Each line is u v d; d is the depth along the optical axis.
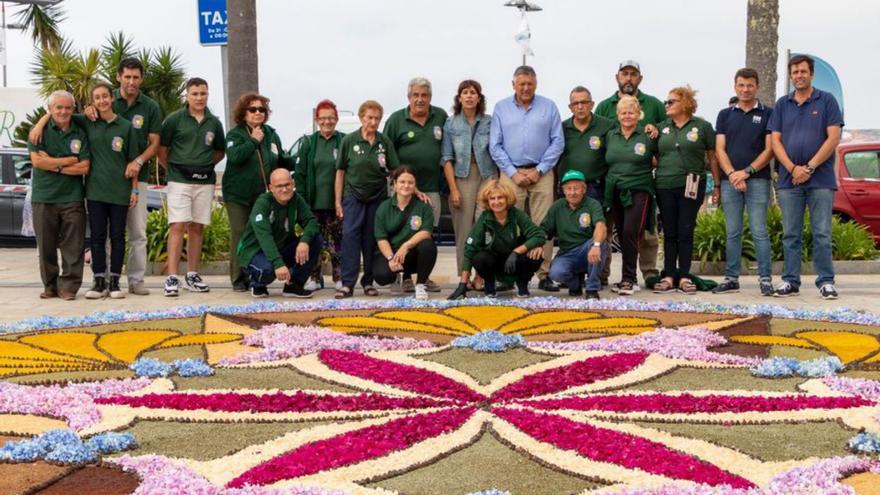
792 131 9.42
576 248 9.48
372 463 4.02
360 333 7.16
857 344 6.71
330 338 6.72
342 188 9.95
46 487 3.71
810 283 11.12
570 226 9.48
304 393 5.21
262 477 3.84
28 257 15.45
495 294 9.62
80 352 6.52
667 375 5.69
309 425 4.64
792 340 6.86
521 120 9.84
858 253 12.99
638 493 3.59
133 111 9.75
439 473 3.89
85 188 9.70
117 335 7.18
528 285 10.61
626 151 9.67
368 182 9.71
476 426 4.56
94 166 9.59
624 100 9.61
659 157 9.88
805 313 8.04
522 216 9.34
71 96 9.45
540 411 4.81
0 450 4.10
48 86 26.11
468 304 8.70
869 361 6.13
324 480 3.83
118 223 9.73
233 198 10.07
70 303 9.45
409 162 9.91
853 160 15.99
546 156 9.80
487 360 6.10
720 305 8.62
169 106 27.45
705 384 5.47
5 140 25.00
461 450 4.20
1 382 5.49
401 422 4.58
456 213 10.10
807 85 9.30
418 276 9.55
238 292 10.33
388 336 7.00
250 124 9.91
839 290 10.33
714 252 12.62
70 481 3.79
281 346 6.45
